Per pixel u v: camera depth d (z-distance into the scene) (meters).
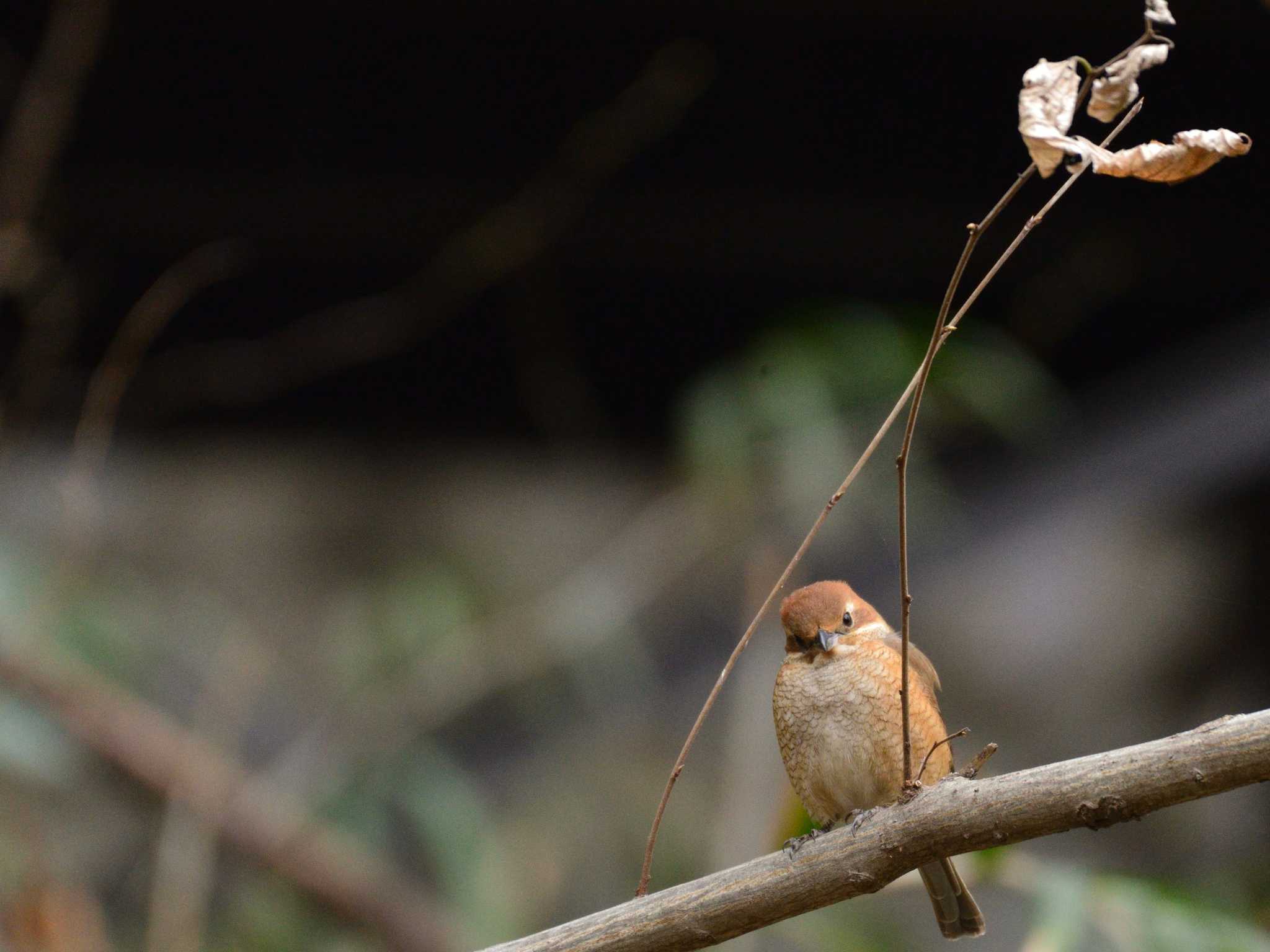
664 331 11.43
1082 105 4.57
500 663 11.36
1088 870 6.99
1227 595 13.94
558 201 10.06
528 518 16.31
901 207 10.47
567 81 10.08
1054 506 10.78
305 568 16.14
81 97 9.99
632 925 4.42
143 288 10.89
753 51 9.80
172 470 16.16
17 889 10.00
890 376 9.70
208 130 10.21
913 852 4.25
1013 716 15.05
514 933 10.41
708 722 14.08
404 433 12.11
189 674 12.06
